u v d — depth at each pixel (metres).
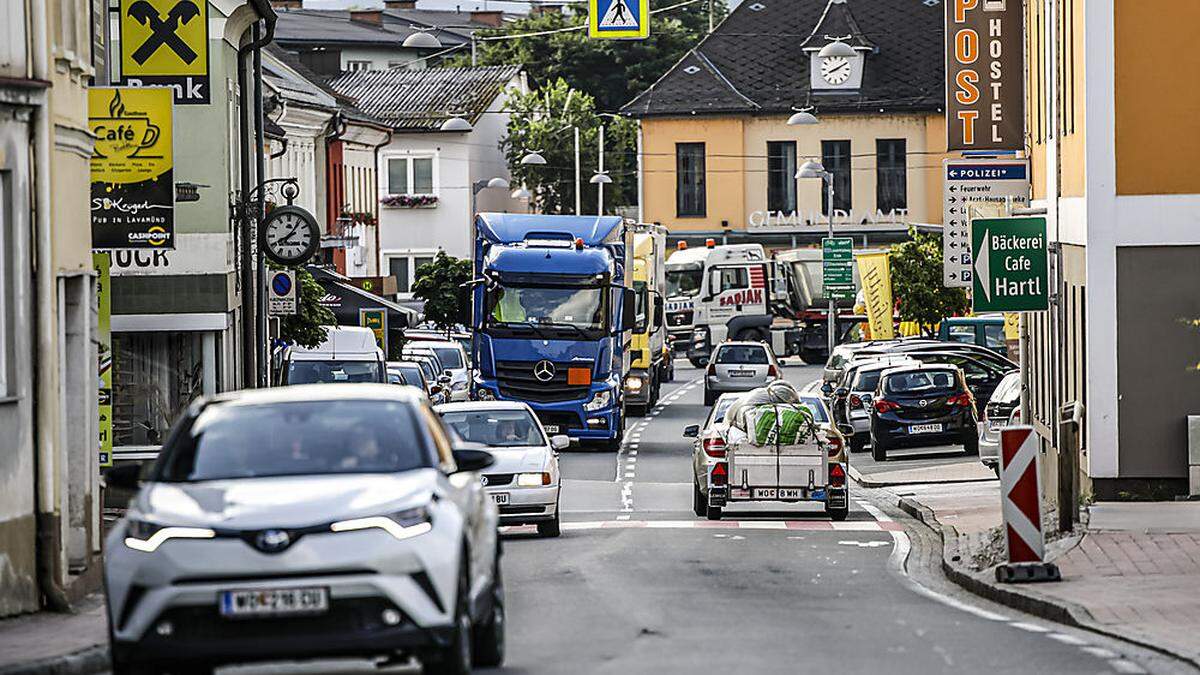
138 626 25.91
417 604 26.16
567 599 43.09
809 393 77.50
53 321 43.09
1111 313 61.28
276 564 25.84
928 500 73.62
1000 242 60.56
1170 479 61.31
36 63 42.66
